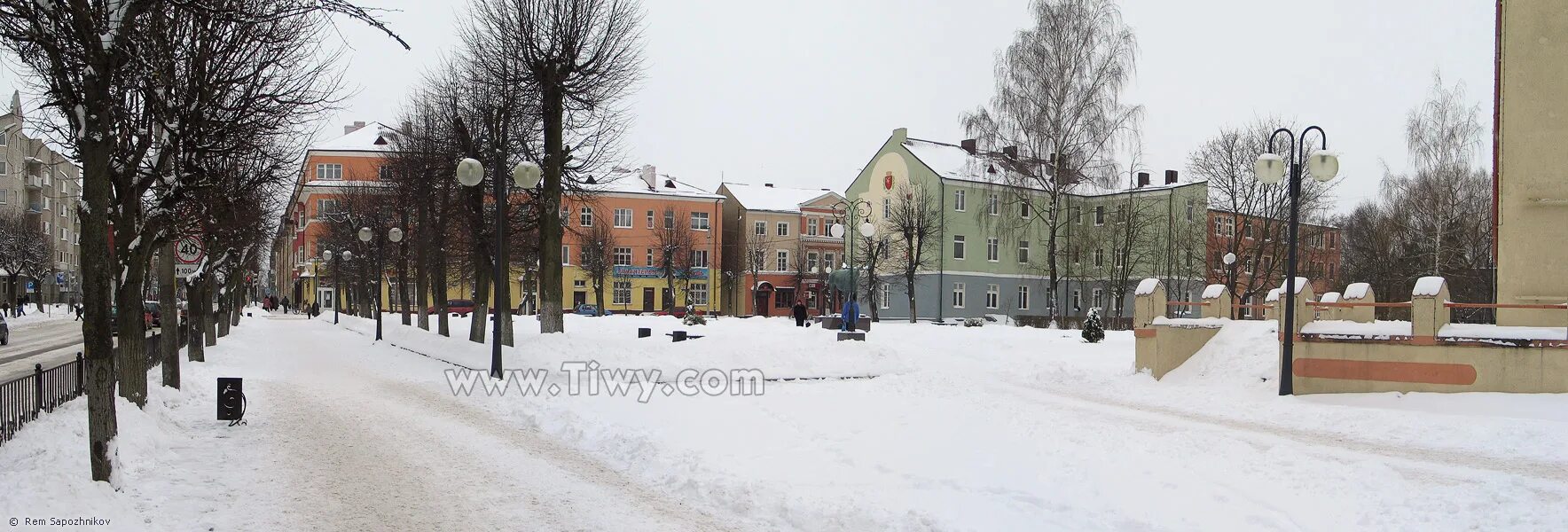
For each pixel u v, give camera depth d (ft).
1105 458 35.50
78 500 26.03
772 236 262.67
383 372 73.15
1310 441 40.75
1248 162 157.28
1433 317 50.83
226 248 80.53
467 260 123.24
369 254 153.48
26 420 35.12
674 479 32.09
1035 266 204.33
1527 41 59.88
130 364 42.52
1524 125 59.82
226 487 30.68
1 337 110.73
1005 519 26.50
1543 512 26.99
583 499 29.53
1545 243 59.00
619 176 120.98
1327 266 220.23
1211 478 32.04
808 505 27.76
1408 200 155.43
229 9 35.88
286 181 63.93
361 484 31.50
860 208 218.38
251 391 59.00
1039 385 65.87
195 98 41.68
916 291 198.90
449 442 40.01
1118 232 171.42
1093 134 132.67
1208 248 185.37
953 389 61.77
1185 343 64.08
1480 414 45.75
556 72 83.10
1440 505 28.09
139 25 35.94
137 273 42.78
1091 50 132.46
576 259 245.65
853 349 78.59
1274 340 60.49
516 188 95.86
